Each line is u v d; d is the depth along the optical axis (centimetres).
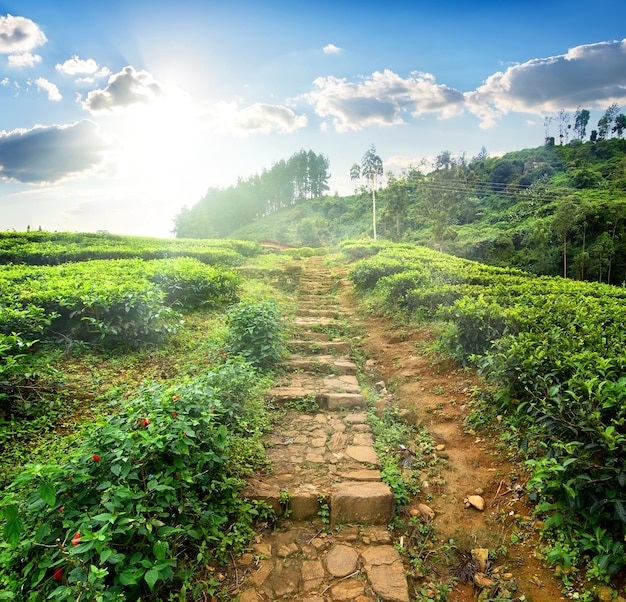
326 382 538
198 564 254
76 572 189
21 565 219
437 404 464
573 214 3900
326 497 314
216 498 297
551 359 358
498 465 353
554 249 4028
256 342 574
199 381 360
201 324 716
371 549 282
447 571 272
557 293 750
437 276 928
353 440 403
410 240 4503
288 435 412
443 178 5278
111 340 563
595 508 252
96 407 410
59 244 1443
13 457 327
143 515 232
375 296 963
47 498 206
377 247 1709
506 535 289
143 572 205
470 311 524
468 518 310
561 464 269
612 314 557
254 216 9769
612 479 250
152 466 257
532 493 296
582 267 3741
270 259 1883
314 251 2747
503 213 5234
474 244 4269
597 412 256
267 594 243
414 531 303
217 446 297
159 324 603
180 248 1573
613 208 4025
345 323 823
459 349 531
